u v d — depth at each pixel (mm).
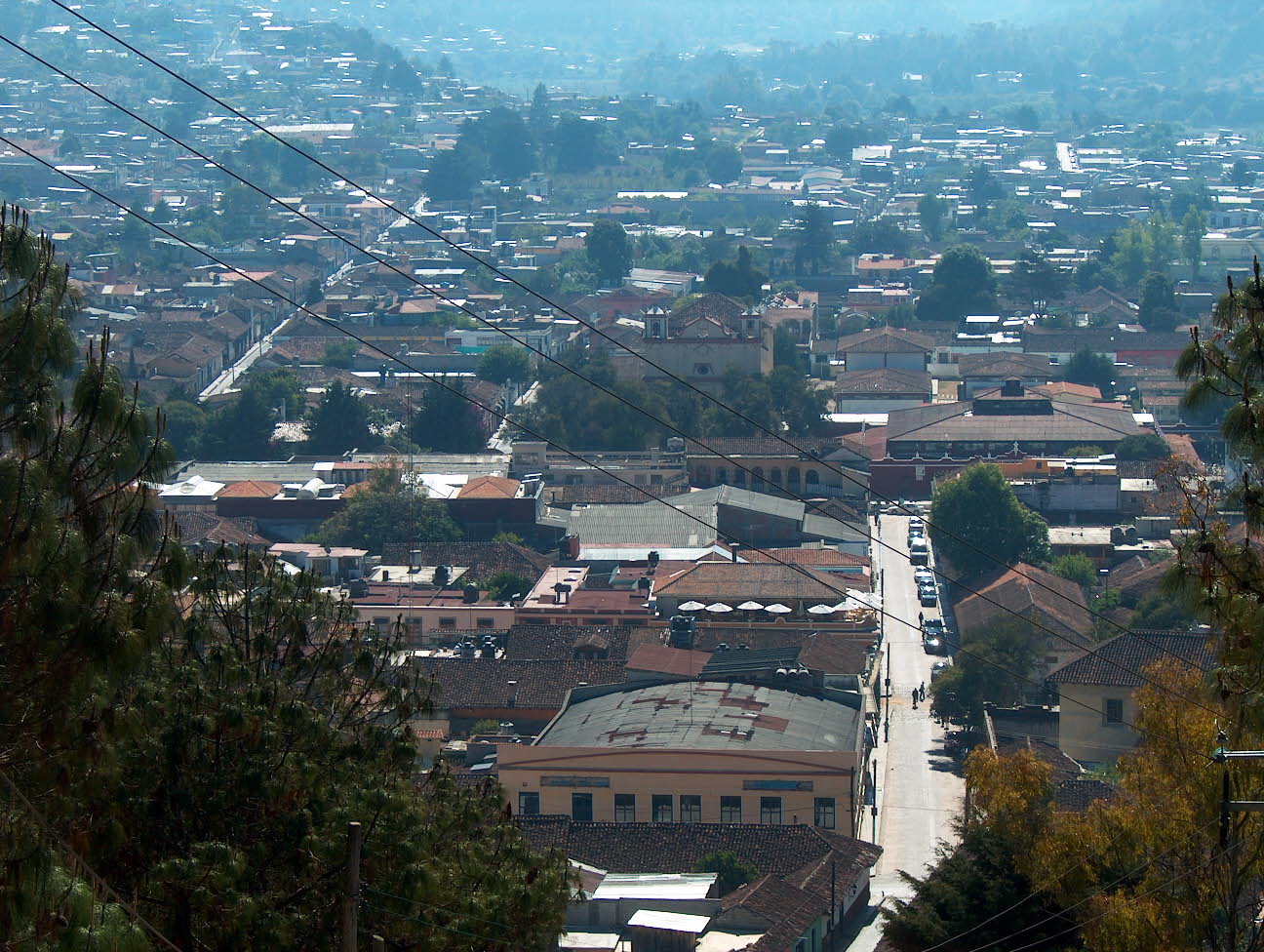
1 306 45938
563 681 152625
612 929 110188
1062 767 130250
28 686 44688
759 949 101000
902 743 151875
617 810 127562
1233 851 62750
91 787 47781
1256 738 54094
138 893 55219
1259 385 53438
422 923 60312
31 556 43562
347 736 65062
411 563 193375
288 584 66938
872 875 124250
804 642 153750
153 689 59281
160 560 47844
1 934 38938
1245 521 54250
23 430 45156
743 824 121312
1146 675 73125
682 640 160000
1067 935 76688
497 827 68000
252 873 58031
